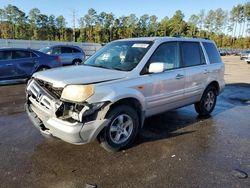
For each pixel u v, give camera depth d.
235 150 3.97
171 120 5.41
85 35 85.38
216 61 5.91
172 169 3.34
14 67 9.35
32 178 3.06
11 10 78.88
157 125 5.05
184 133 4.65
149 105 4.16
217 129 4.93
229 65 25.31
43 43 32.12
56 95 3.43
